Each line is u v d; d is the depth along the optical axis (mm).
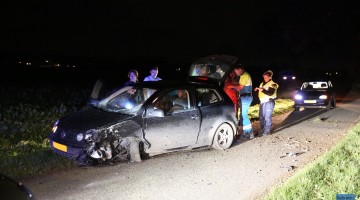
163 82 8648
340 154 7664
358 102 20125
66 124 7508
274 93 10484
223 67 10516
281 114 15023
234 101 10180
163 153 8125
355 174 6402
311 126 12156
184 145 8250
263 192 6230
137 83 8656
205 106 8578
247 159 8156
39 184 6484
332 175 6359
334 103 17219
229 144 9023
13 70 40688
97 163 7133
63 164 7445
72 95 19922
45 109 14180
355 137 9305
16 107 14188
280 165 7746
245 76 10039
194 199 5965
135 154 7547
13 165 7160
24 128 10500
